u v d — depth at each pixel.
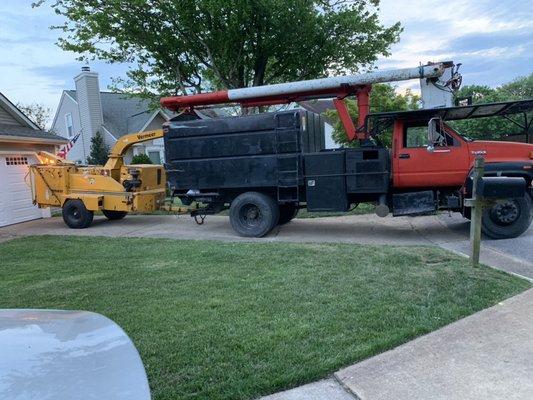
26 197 13.90
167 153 9.52
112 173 11.62
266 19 13.61
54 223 12.98
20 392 1.47
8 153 13.15
